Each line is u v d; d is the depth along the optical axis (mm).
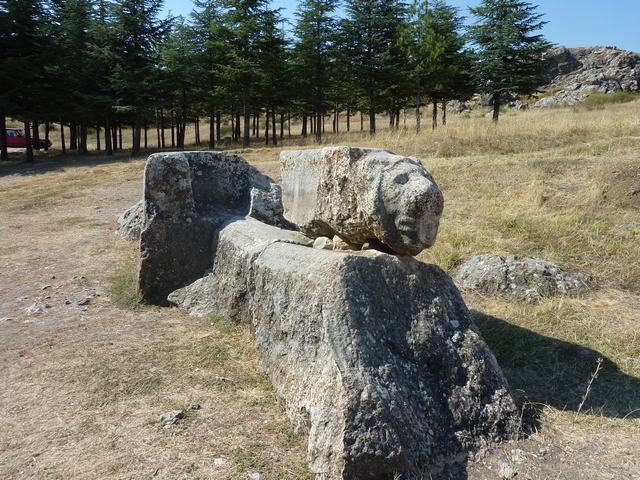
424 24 23828
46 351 4336
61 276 6484
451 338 3227
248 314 4465
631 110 19891
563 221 6098
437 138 12906
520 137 11867
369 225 3344
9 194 13016
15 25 21000
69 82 23688
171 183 5430
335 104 29641
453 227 6312
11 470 2793
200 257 5496
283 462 2799
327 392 2789
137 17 22047
